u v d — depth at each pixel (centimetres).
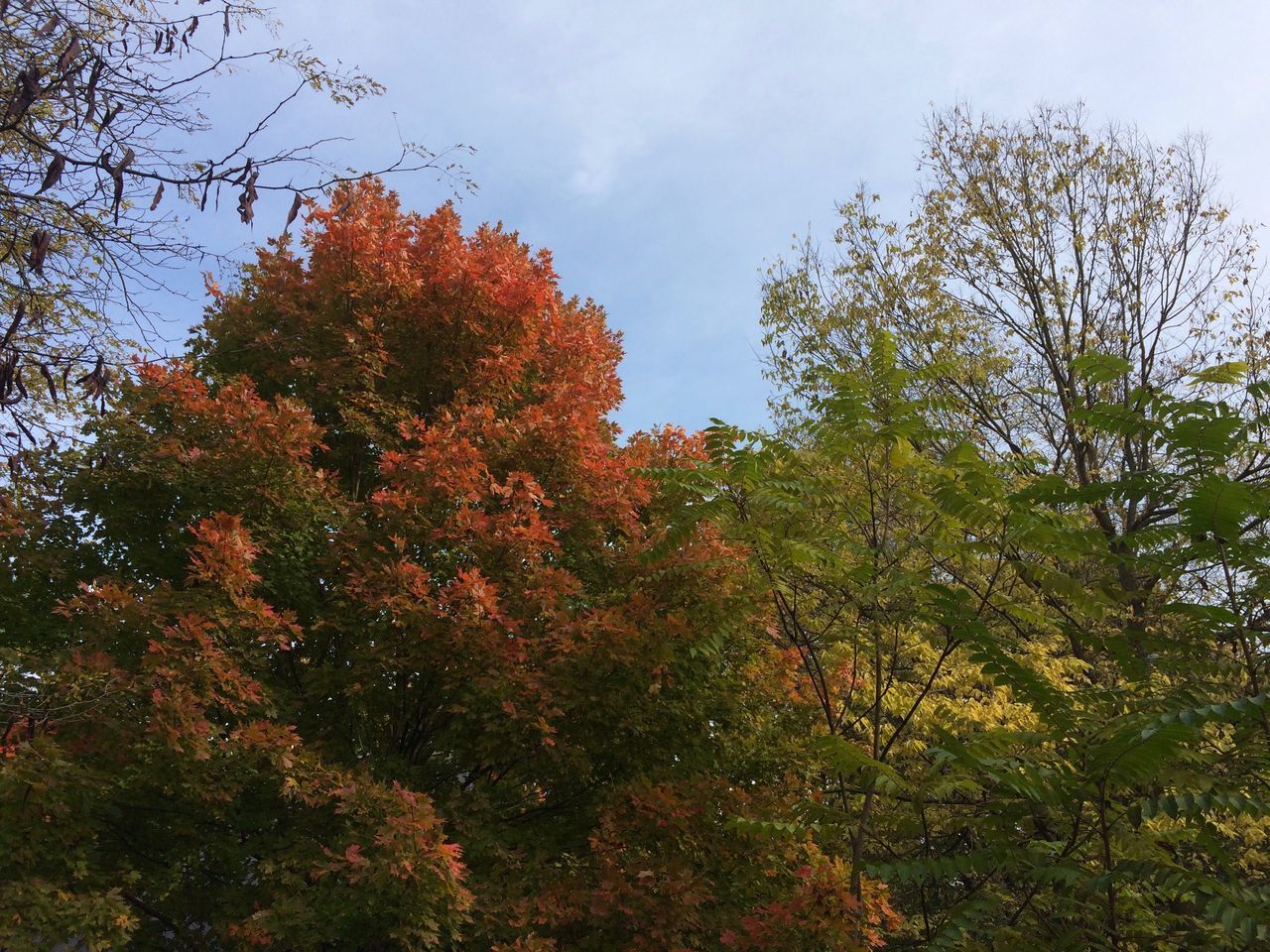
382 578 624
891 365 629
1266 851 743
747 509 641
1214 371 513
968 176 1277
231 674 552
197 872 621
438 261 823
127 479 665
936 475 591
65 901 464
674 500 822
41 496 671
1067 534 534
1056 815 505
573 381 862
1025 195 1225
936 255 1232
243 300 848
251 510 662
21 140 420
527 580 657
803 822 570
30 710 485
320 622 633
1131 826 489
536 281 849
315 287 827
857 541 607
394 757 656
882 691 738
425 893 496
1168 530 515
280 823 618
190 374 679
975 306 1242
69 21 381
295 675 702
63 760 496
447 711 656
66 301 485
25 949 441
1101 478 1062
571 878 589
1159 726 405
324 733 658
